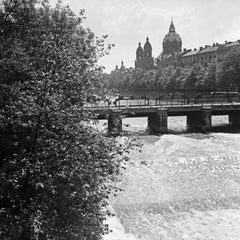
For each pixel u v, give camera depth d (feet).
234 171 91.66
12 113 36.63
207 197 74.02
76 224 36.88
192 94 324.60
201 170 91.97
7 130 39.29
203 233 59.72
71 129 37.68
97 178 38.93
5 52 45.78
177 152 109.40
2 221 33.71
